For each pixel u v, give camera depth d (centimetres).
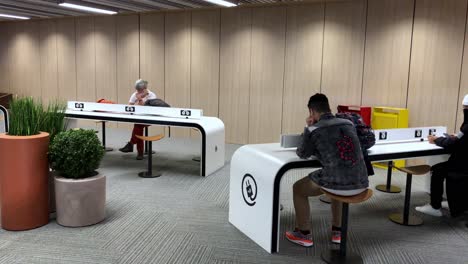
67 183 307
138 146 575
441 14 545
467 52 534
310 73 659
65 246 282
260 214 289
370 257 279
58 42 903
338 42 629
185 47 762
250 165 303
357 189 251
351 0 610
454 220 358
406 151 329
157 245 289
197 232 315
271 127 705
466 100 352
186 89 773
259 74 702
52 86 927
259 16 688
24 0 653
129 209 364
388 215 368
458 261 276
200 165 514
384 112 591
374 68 606
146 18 792
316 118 268
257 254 279
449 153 352
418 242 307
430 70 562
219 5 684
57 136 315
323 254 276
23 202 302
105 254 272
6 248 276
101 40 848
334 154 251
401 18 575
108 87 857
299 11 654
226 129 747
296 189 290
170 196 405
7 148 294
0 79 994
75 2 672
